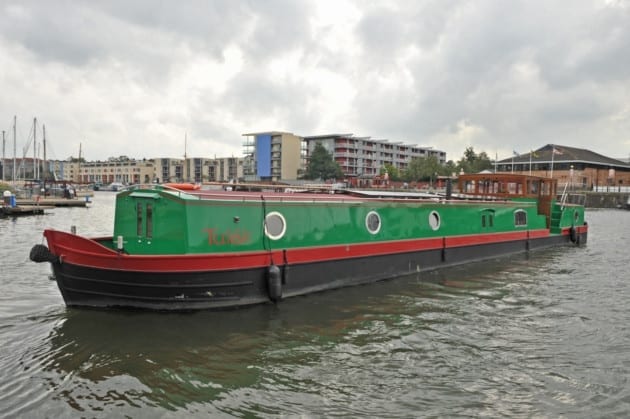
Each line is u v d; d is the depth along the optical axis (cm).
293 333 1076
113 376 841
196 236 1160
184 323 1097
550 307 1355
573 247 2664
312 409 757
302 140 12406
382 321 1186
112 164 18138
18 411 725
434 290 1516
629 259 2223
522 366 939
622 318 1257
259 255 1241
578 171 8881
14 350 940
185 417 723
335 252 1448
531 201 2498
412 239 1728
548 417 752
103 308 1157
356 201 1528
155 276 1110
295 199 1363
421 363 944
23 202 5306
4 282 1503
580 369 929
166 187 1233
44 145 7988
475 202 2041
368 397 802
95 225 3647
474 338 1088
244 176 12350
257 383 837
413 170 9506
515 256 2261
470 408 774
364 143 12706
